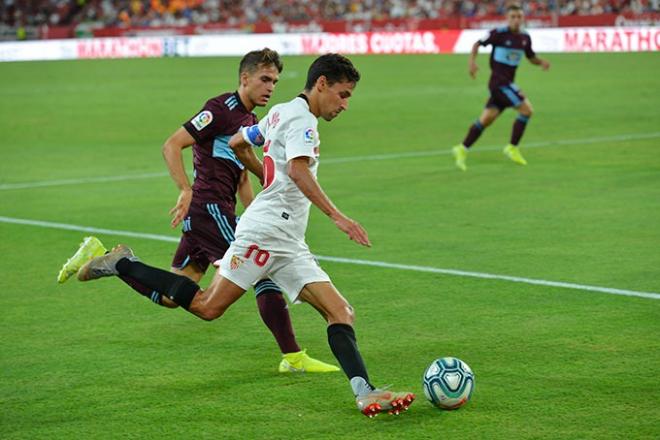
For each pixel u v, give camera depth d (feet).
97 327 29.63
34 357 26.63
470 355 25.96
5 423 21.66
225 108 26.63
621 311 29.91
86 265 23.97
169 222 46.78
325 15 227.61
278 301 25.07
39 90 132.26
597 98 105.50
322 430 20.94
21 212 49.98
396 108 101.45
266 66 26.61
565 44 178.19
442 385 21.58
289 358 25.07
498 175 58.85
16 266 38.04
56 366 25.81
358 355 21.90
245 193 27.66
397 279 34.81
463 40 186.60
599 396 22.54
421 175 59.62
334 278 35.17
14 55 212.02
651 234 41.42
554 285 33.32
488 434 20.40
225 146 26.86
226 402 22.88
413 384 23.82
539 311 30.17
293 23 221.05
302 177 21.49
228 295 23.32
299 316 30.73
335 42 197.06
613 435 20.16
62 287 34.68
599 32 174.09
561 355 25.72
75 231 44.91
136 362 26.13
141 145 77.77
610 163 62.44
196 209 27.02
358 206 49.70
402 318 29.81
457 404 21.72
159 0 243.19
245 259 23.07
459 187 54.80
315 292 22.80
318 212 48.88
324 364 25.23
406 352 26.45
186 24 236.63
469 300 31.71
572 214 46.24
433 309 30.73
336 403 22.70
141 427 21.29
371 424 21.22
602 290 32.50
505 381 23.80
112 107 108.58
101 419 21.81
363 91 120.67
